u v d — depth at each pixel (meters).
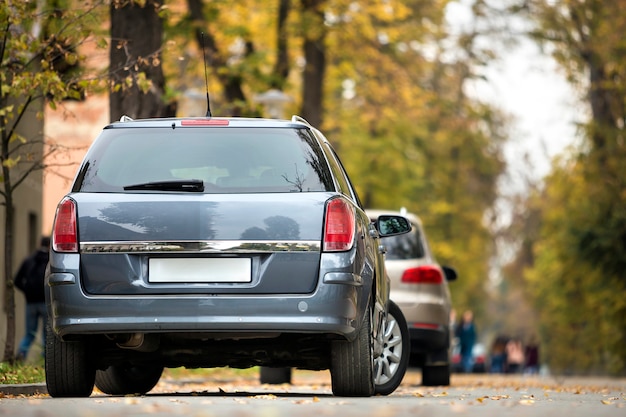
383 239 35.69
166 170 21.16
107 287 20.55
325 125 78.00
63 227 20.81
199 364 22.86
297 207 20.77
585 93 84.25
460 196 131.25
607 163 85.06
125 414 16.80
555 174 90.12
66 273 20.61
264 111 58.59
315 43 72.00
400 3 72.75
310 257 20.61
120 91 40.72
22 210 56.75
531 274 144.88
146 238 20.56
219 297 20.34
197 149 21.41
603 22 79.31
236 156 21.33
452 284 134.62
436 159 119.56
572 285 97.38
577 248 85.94
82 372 21.97
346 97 94.06
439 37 84.81
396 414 16.92
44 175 34.25
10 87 32.41
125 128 21.75
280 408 18.05
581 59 82.19
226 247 20.47
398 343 27.56
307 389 34.03
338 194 21.14
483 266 144.50
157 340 21.31
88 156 21.48
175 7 62.69
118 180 21.11
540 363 160.12
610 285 87.69
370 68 78.50
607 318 89.69
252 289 20.42
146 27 40.75
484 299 159.00
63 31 33.53
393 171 105.38
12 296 33.47
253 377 46.25
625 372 92.62
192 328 20.36
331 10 69.81
